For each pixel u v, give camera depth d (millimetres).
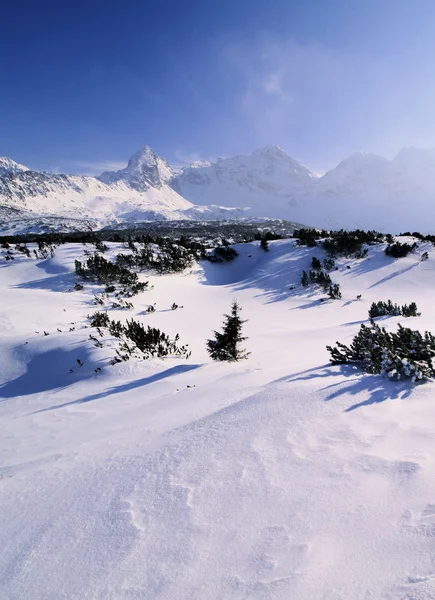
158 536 1809
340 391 3312
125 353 9039
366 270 22625
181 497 2096
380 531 1595
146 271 24375
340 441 2443
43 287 20109
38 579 1671
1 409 7004
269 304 19469
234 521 1817
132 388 6559
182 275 25797
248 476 2188
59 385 8188
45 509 2295
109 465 2768
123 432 3773
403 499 1776
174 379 6516
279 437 2607
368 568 1413
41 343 10070
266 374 5305
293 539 1630
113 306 16359
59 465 3051
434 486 1829
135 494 2234
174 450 2725
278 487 2033
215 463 2406
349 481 1992
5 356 9766
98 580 1595
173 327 13438
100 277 20688
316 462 2227
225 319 15750
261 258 29203
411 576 1337
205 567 1557
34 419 5590
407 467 2025
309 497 1908
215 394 4570
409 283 20000
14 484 2775
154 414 4355
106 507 2158
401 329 4457
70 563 1739
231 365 6996
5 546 1976
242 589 1411
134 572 1599
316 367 4672
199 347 10633
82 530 1984
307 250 27578
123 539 1834
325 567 1448
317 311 17344
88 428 4496
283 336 11008
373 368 3953
